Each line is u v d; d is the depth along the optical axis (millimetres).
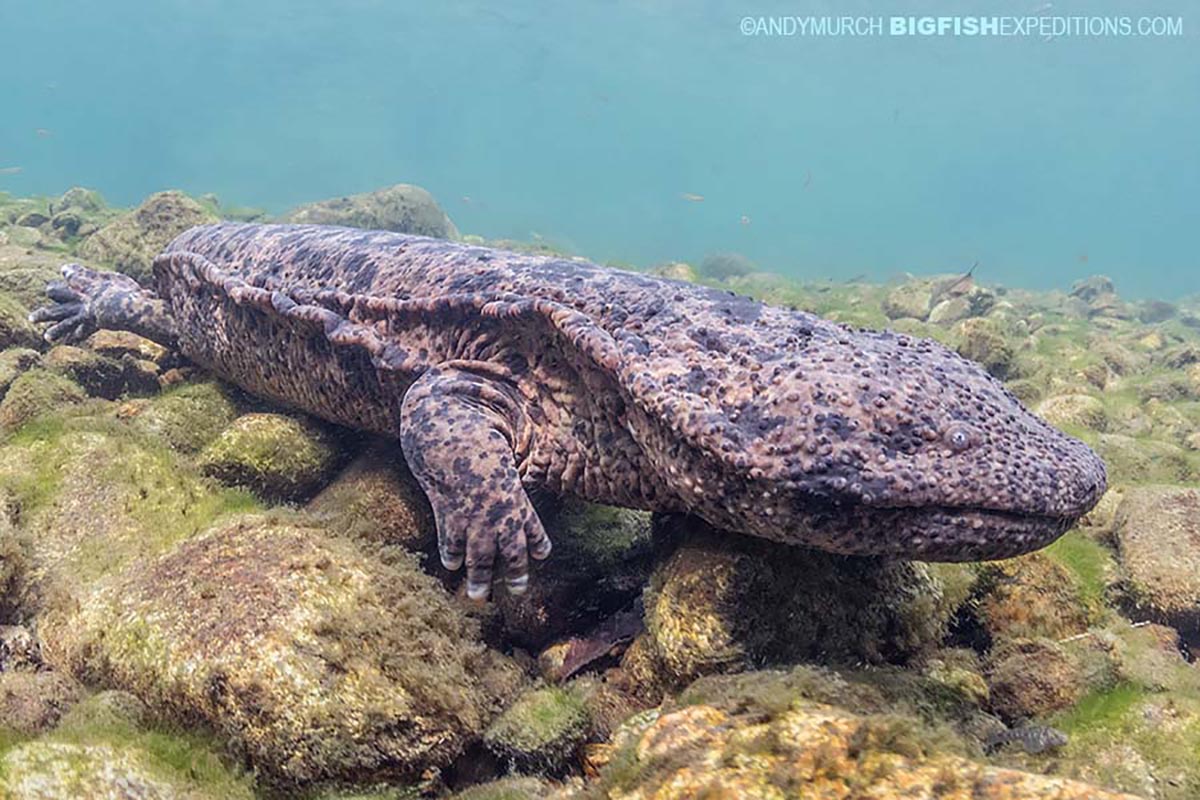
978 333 907
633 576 473
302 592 379
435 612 401
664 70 7543
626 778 298
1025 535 361
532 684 404
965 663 412
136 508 456
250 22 6531
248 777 337
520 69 7812
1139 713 363
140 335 672
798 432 356
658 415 384
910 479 345
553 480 462
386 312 517
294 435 535
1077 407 757
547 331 453
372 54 7359
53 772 288
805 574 400
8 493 456
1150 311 2039
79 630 384
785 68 7309
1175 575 469
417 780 353
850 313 1241
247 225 669
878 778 273
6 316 645
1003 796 261
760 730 296
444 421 436
